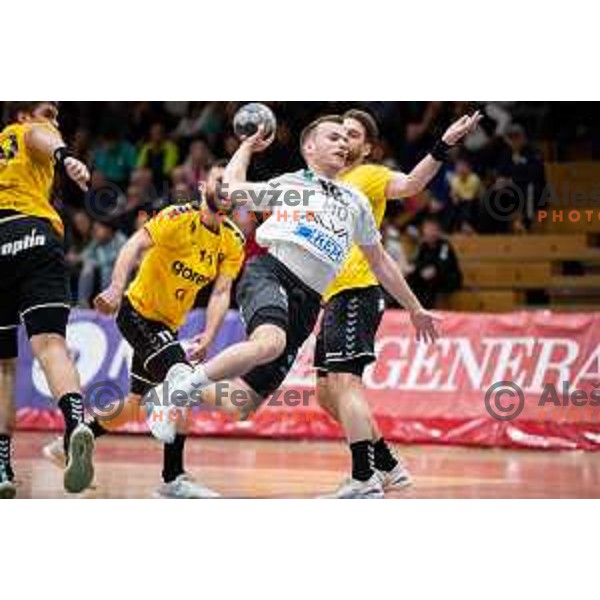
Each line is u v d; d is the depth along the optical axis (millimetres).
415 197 37688
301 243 16734
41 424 31562
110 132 39469
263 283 16641
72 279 36000
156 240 18469
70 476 15711
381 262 17953
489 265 37219
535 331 28469
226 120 39031
